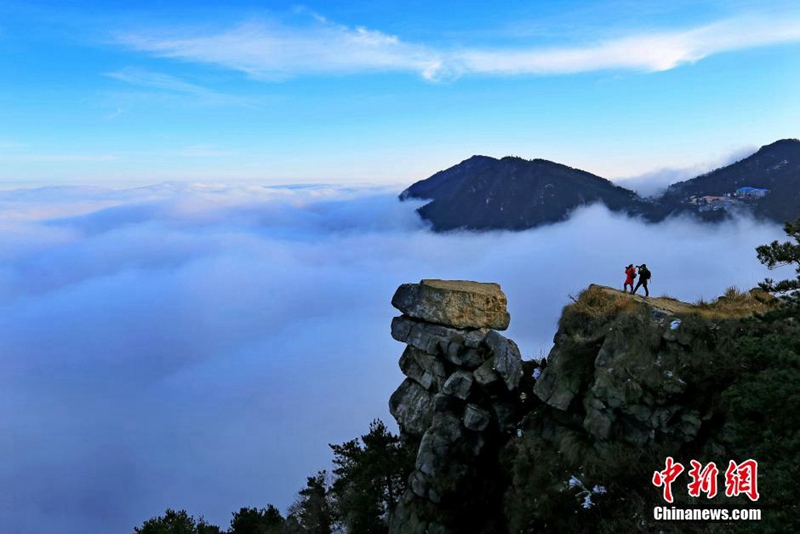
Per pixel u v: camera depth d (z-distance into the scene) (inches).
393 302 1507.1
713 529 625.9
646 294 1099.9
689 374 823.7
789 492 469.4
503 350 1195.3
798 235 699.4
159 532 1501.0
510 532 916.6
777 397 512.7
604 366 910.4
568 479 879.1
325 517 1672.0
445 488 1091.3
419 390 1425.9
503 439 1142.3
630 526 736.3
